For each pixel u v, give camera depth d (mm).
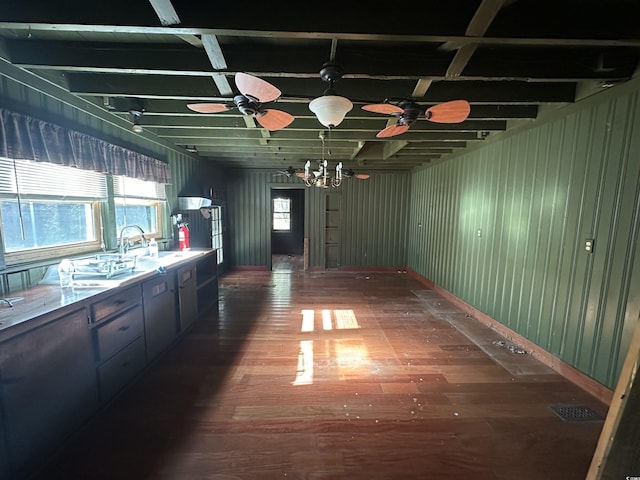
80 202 2717
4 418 1433
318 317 4012
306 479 1591
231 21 1529
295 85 2396
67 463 1678
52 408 1690
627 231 2131
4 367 1429
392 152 4785
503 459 1736
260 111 2066
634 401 929
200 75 2207
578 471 1661
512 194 3377
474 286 4141
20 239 2172
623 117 2158
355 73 2000
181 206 4496
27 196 2199
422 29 1558
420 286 5695
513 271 3346
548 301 2840
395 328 3652
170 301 3076
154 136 3768
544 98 2473
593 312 2377
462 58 1888
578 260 2525
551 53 2006
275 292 5242
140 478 1591
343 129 3332
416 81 2395
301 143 4301
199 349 3068
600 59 1985
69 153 2443
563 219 2688
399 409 2158
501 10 1550
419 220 6254
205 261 4391
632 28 1564
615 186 2219
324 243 7035
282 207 9906
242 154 5312
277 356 2928
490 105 2920
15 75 2000
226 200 6797
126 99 2738
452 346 3172
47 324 1648
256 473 1624
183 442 1836
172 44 1987
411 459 1729
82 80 2361
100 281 2205
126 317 2350
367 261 7035
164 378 2529
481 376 2602
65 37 1901
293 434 1907
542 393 2367
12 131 1980
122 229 3031
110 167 2941
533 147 3062
